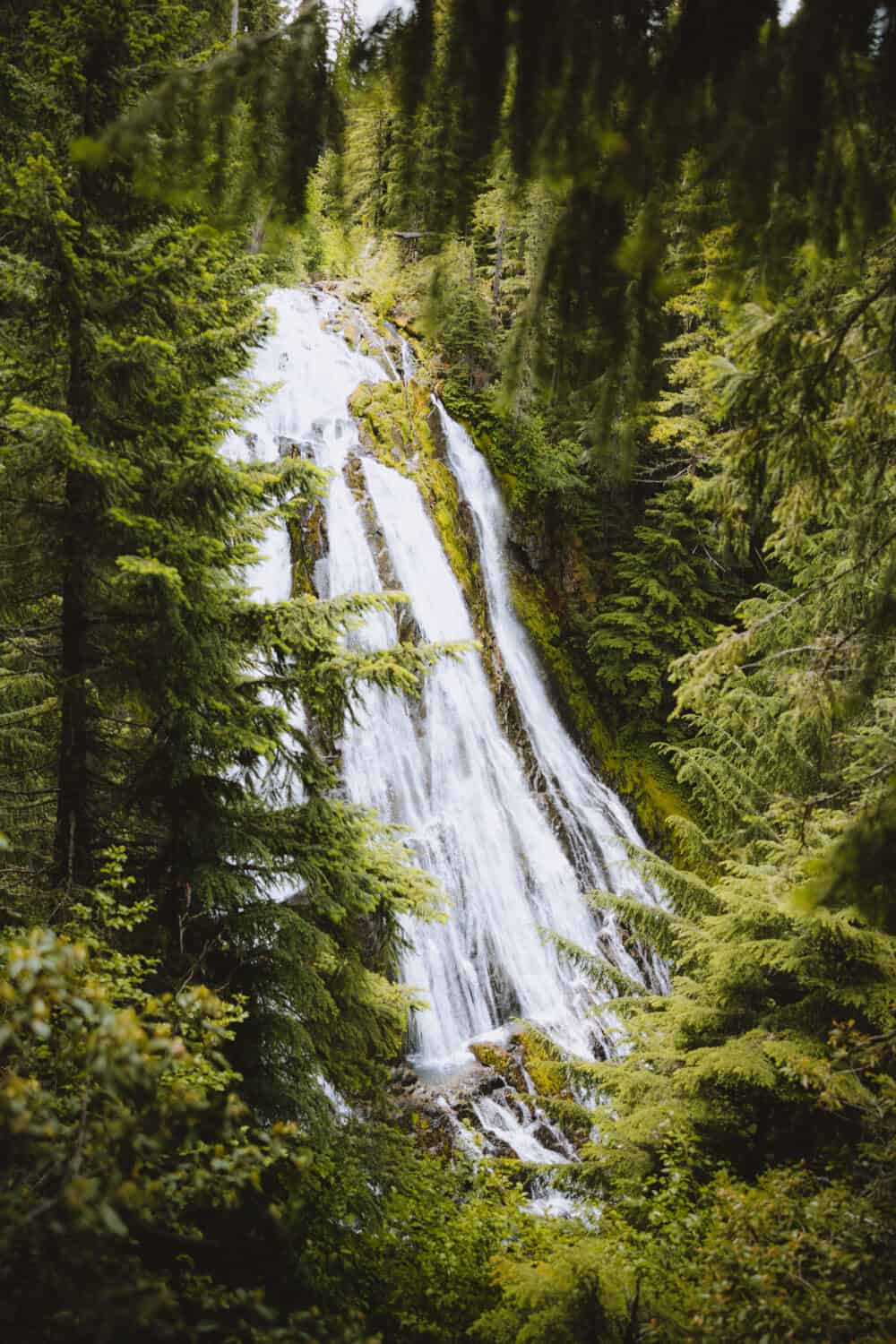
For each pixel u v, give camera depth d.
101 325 6.08
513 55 2.62
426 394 22.25
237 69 2.72
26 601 6.71
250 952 7.02
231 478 6.36
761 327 4.63
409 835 15.03
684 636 22.12
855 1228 4.63
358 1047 7.82
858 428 5.23
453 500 20.62
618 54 2.50
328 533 17.25
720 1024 8.58
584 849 17.94
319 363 21.41
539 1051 13.19
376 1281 6.83
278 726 7.25
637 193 2.69
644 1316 4.93
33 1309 2.68
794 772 10.16
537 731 19.97
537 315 3.04
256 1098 6.58
